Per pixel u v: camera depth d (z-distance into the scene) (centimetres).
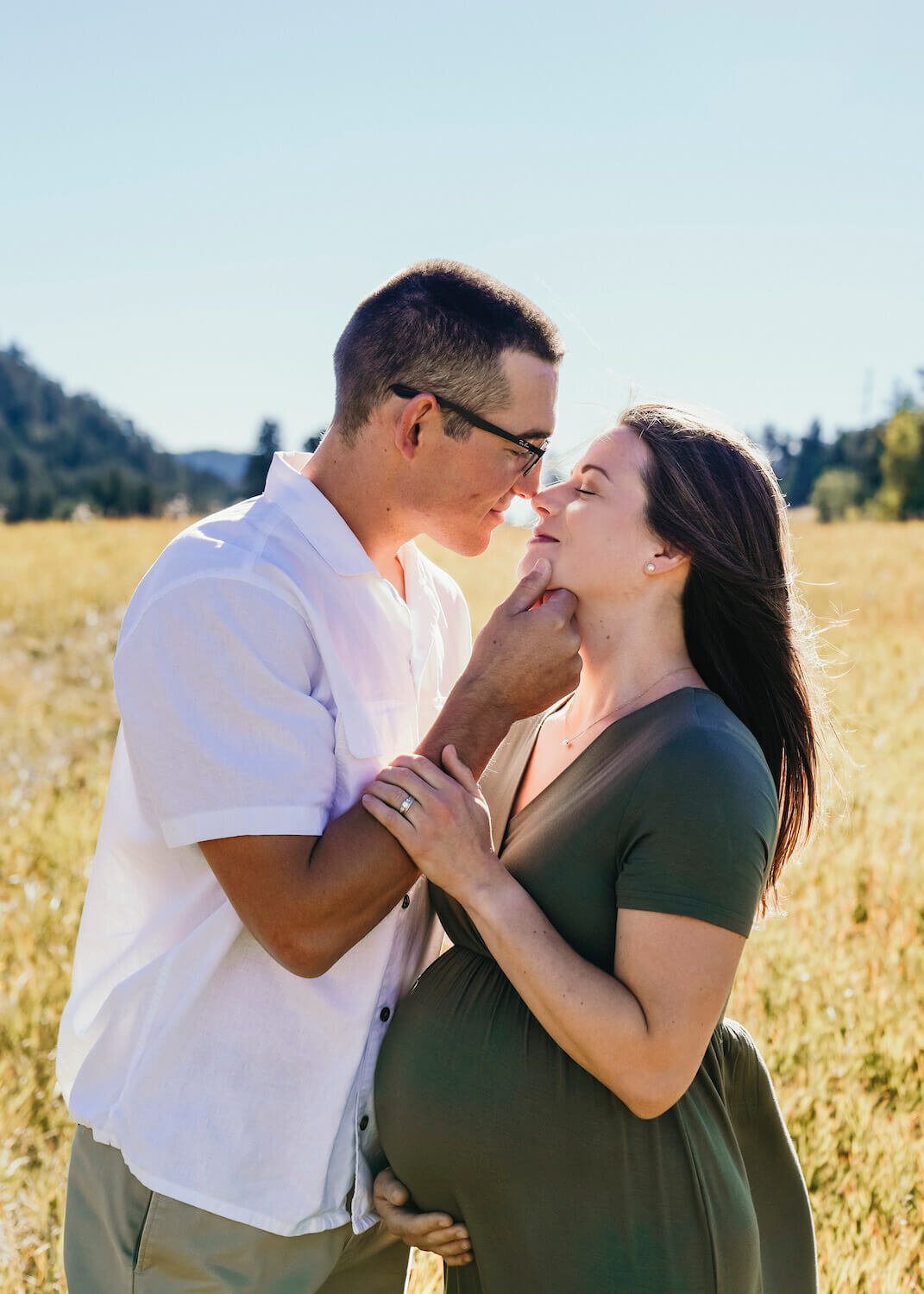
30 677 996
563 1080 176
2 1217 277
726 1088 198
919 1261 267
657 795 166
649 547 188
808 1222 207
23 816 597
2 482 11050
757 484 191
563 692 190
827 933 431
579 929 177
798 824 207
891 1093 339
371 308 204
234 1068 188
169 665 181
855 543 2247
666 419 193
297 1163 189
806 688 199
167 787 181
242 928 189
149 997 192
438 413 200
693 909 160
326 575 195
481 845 177
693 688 182
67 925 442
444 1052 186
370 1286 219
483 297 200
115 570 1530
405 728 206
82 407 13712
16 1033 359
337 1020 192
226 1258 188
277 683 181
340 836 179
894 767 669
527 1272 178
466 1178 182
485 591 1462
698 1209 175
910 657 1086
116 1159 195
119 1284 195
